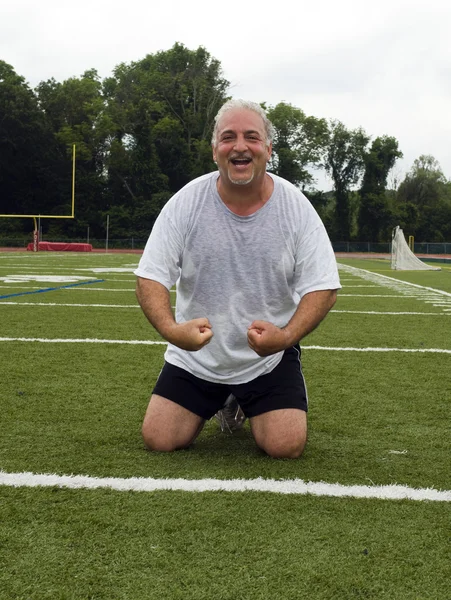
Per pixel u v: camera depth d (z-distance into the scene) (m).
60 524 1.94
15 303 8.43
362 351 5.19
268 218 2.56
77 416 3.19
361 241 55.34
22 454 2.59
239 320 2.63
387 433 2.99
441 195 63.12
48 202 48.41
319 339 5.79
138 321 6.79
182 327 2.38
